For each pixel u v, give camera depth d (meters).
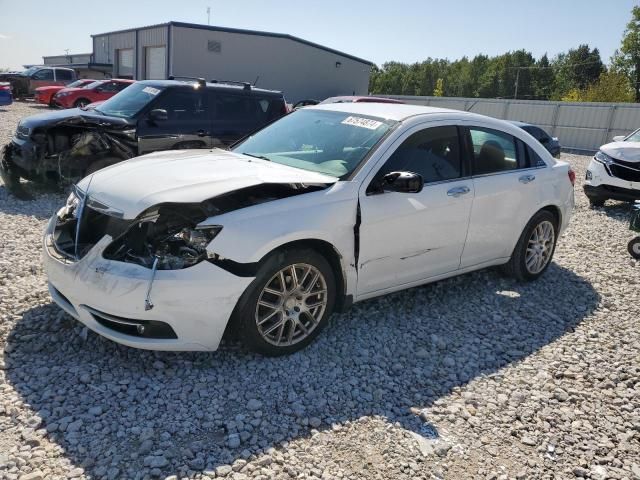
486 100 32.94
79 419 3.01
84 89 24.75
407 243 4.30
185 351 3.55
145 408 3.16
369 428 3.14
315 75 34.59
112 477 2.61
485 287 5.48
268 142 4.87
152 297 3.24
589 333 4.62
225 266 3.35
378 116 4.63
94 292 3.35
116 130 8.08
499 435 3.19
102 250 3.44
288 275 3.70
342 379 3.63
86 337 3.81
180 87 8.89
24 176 7.95
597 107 28.97
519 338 4.44
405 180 3.92
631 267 6.55
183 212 3.42
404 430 3.15
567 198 5.77
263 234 3.46
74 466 2.67
